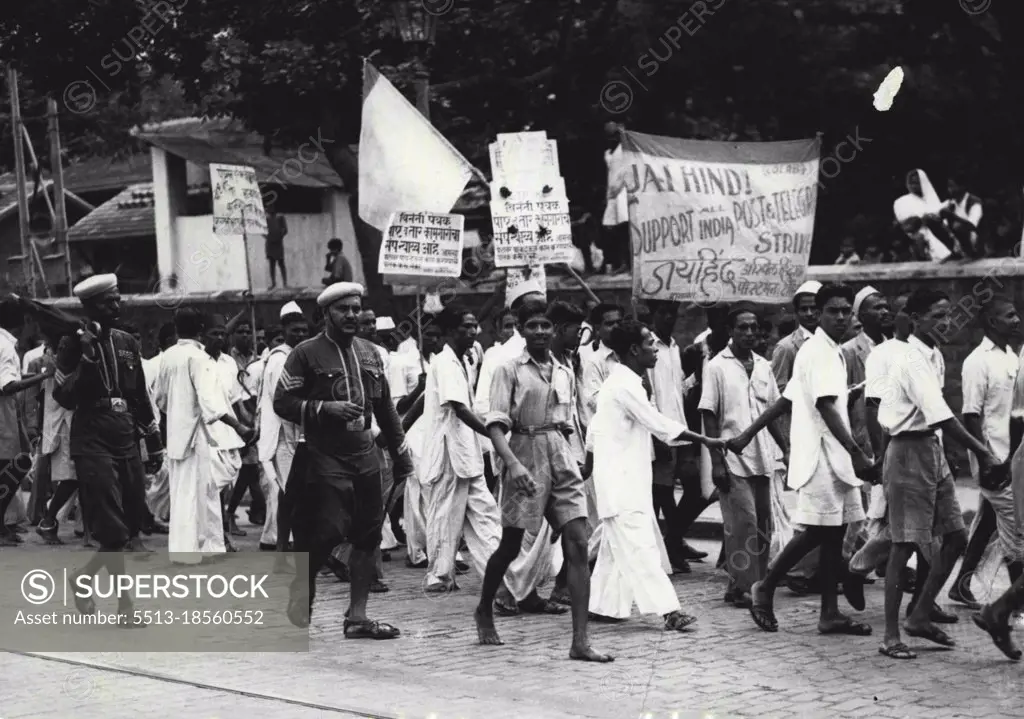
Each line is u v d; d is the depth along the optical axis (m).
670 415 10.62
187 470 11.45
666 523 10.91
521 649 7.99
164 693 6.83
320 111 17.94
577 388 9.95
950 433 7.59
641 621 8.86
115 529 8.76
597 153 19.36
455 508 10.02
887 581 7.74
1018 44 17.47
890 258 19.50
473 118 18.91
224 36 17.94
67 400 8.71
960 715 6.34
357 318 8.22
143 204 31.83
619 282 17.25
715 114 18.69
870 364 7.97
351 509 8.25
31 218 33.03
